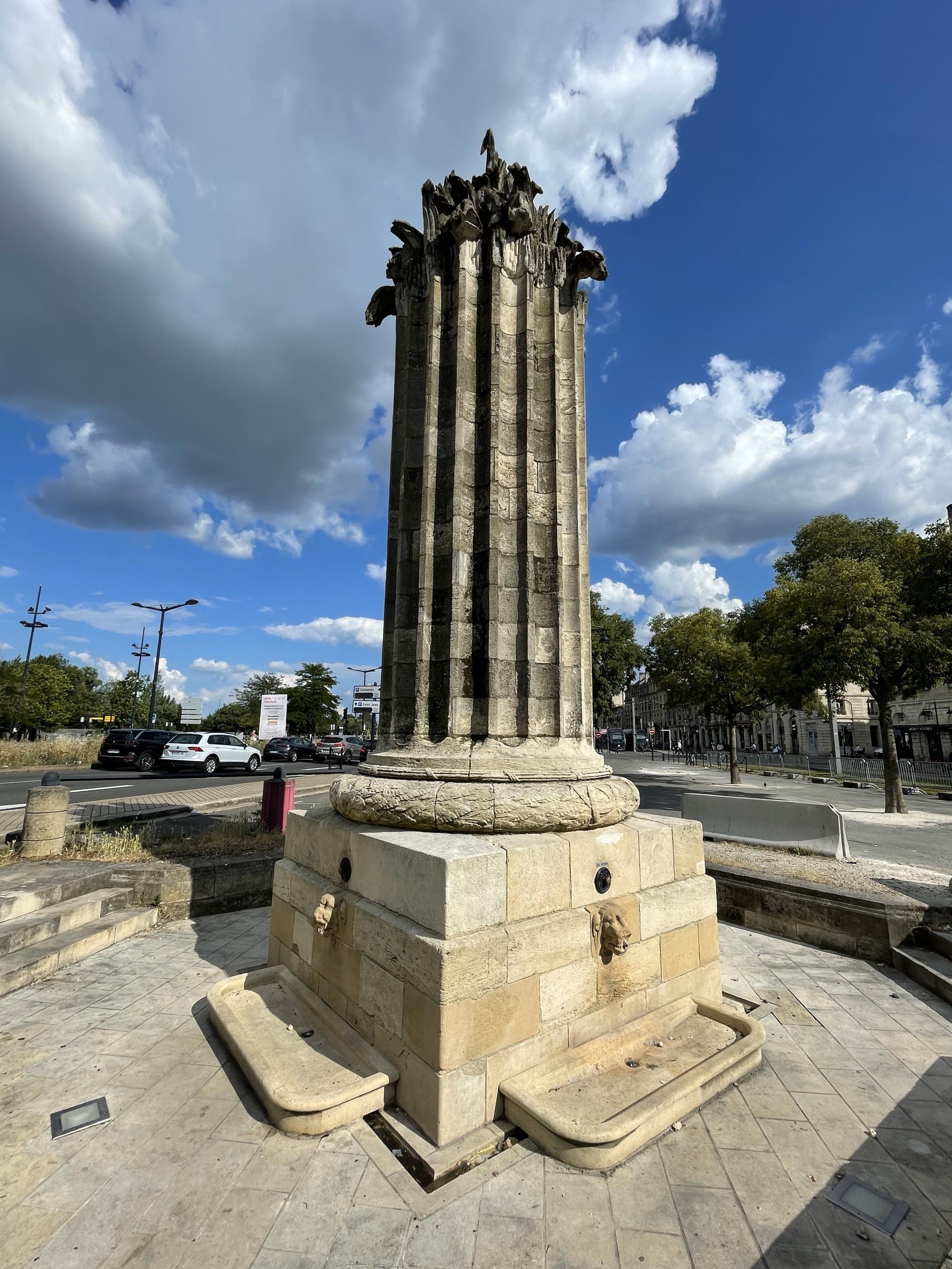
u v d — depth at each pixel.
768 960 5.62
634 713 64.38
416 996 3.11
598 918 3.66
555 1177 2.78
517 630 4.42
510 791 3.79
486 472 4.52
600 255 5.10
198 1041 3.93
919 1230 2.51
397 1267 2.30
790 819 8.70
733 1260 2.35
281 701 22.17
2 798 14.23
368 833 3.83
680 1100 3.21
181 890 6.55
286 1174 2.76
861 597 14.01
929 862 9.22
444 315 4.83
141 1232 2.44
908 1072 3.72
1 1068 3.61
